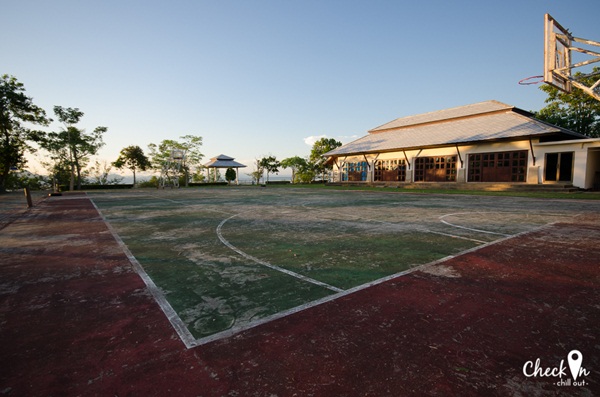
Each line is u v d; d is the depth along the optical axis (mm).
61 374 1966
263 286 3465
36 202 16797
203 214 10250
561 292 3176
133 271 4113
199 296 3213
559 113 26969
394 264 4207
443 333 2389
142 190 30609
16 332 2521
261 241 5848
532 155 17984
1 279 3852
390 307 2865
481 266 4062
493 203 12008
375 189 22938
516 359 2053
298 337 2363
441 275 3732
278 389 1786
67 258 4832
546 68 12594
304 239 5961
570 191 15461
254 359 2090
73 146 34094
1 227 8188
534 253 4664
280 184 42562
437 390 1760
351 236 6180
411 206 11484
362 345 2232
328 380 1858
